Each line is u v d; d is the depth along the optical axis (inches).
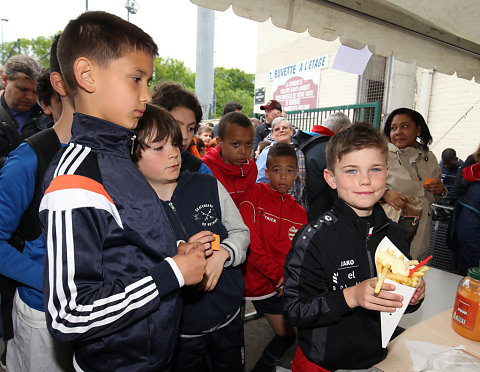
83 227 23.7
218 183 47.1
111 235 26.0
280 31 327.0
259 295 62.0
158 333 28.5
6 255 34.7
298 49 300.4
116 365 27.4
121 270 26.9
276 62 336.8
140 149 35.3
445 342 33.6
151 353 28.4
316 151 83.2
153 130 34.8
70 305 22.5
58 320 22.5
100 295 23.7
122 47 26.5
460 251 82.6
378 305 28.6
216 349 45.4
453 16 44.3
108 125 27.6
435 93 200.7
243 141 63.5
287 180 64.2
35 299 37.9
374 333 36.3
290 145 66.8
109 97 26.9
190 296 41.2
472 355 30.9
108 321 23.7
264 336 83.0
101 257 25.0
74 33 26.6
